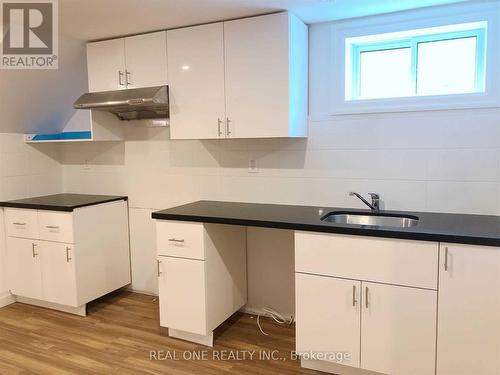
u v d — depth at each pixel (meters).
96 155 3.70
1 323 3.06
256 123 2.61
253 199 3.07
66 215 3.06
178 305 2.67
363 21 2.60
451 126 2.45
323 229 2.17
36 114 3.51
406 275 2.02
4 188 3.42
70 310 3.24
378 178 2.66
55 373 2.38
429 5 2.40
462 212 2.47
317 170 2.84
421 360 2.04
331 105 2.75
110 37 3.03
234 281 2.95
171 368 2.42
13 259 3.37
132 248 3.62
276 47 2.51
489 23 2.31
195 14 2.54
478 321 1.92
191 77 2.79
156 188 3.45
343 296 2.17
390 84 2.72
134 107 3.05
